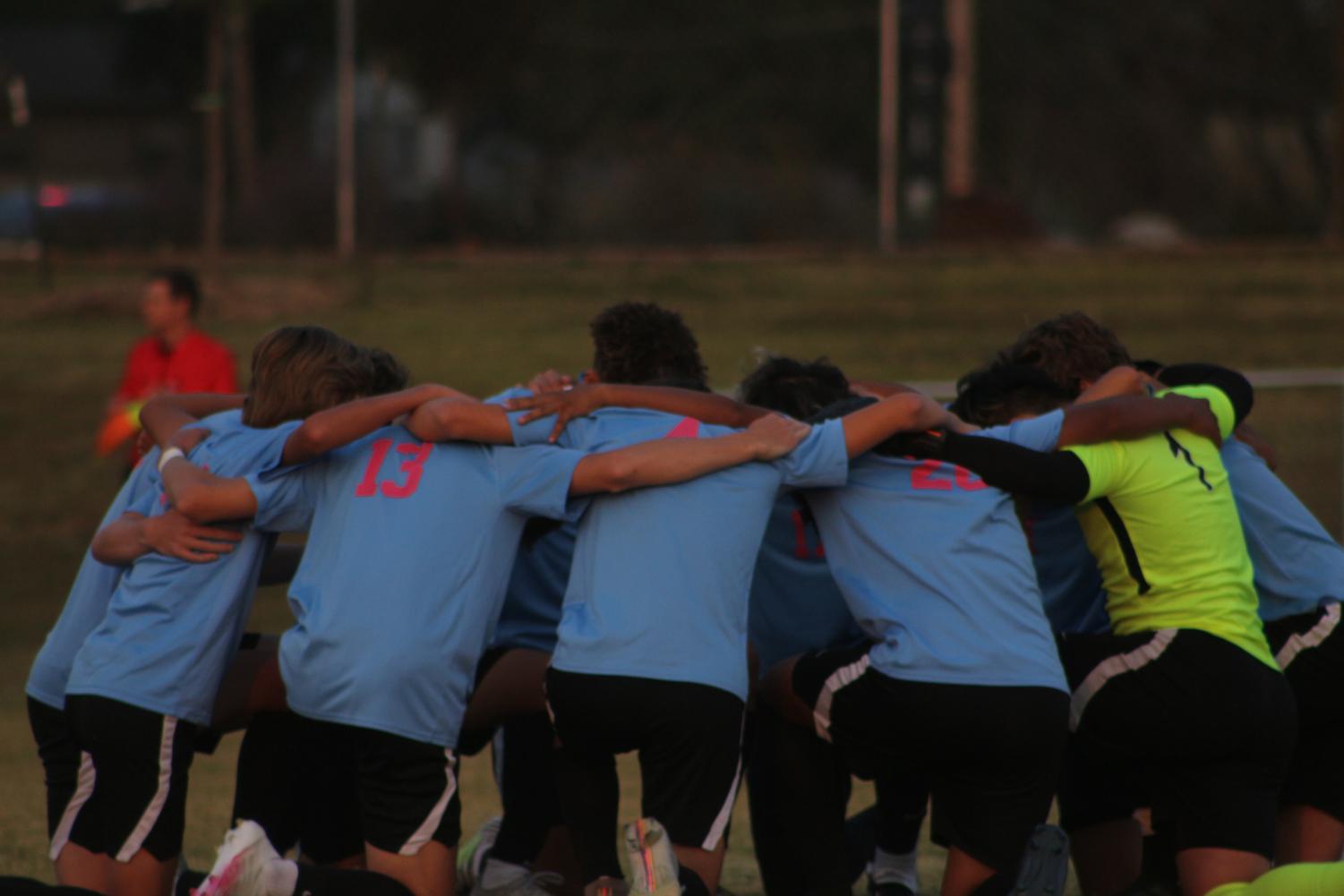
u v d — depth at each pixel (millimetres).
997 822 13664
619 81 122938
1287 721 13828
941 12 76438
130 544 14086
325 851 15211
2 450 48844
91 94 144750
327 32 121312
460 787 22766
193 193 105312
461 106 123812
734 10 121875
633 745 13617
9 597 38344
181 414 15328
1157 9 129375
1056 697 13492
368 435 14430
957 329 61062
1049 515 15547
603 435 14250
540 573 15953
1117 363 16062
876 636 13945
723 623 13492
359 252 74812
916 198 79312
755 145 118000
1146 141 128000
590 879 14031
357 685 13352
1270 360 55812
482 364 55406
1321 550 15039
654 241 107188
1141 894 15758
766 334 60000
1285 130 132750
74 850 13914
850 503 14055
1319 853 14820
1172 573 14047
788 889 14977
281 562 16875
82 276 69938
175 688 13719
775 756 14805
